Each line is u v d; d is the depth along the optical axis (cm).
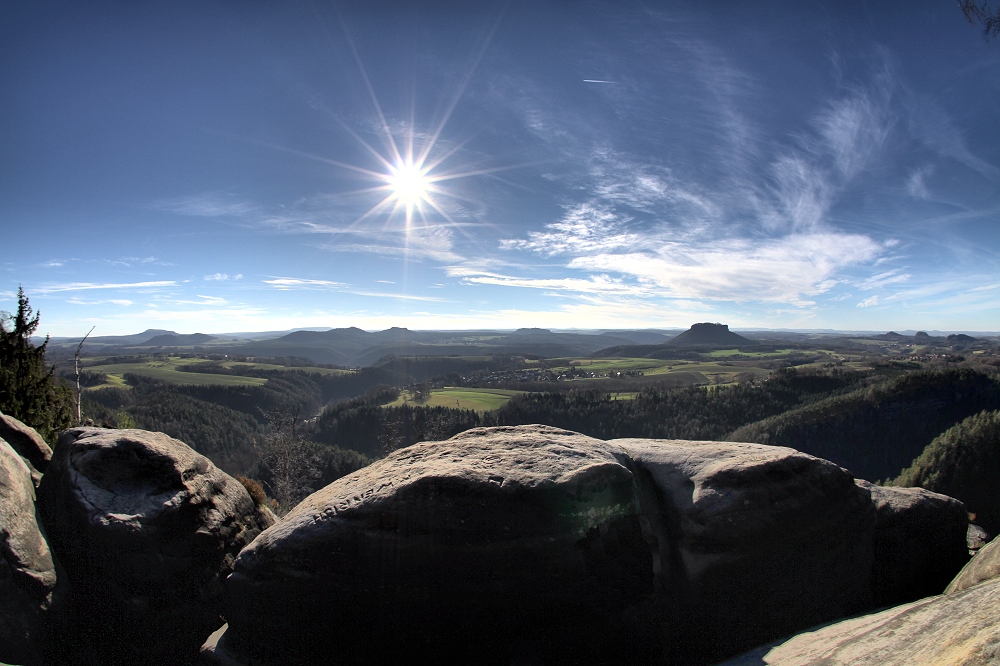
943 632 440
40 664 640
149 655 743
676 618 709
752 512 720
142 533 732
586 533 685
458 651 652
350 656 652
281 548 662
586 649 665
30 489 773
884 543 826
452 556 657
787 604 722
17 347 1428
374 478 718
